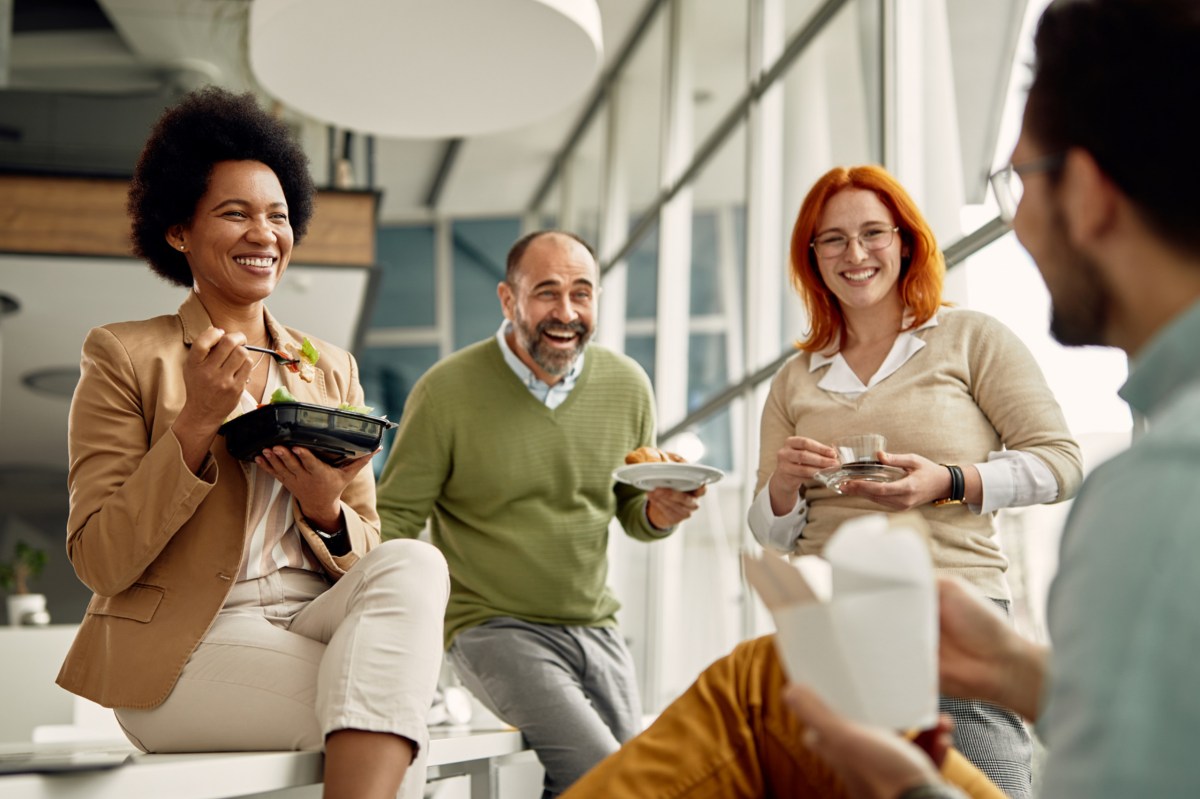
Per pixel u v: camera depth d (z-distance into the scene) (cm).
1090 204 73
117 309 616
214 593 158
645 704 614
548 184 977
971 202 319
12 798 116
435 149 919
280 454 158
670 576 591
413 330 1060
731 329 565
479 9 260
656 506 258
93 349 167
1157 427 65
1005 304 290
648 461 244
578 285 266
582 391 270
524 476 261
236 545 160
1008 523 263
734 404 533
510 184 983
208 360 148
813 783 104
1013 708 88
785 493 215
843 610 71
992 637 88
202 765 134
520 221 1049
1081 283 75
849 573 73
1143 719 57
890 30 385
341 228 564
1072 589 64
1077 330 77
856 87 424
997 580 200
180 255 188
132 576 153
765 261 525
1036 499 196
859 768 69
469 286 1057
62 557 1084
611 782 106
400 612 151
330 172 630
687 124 667
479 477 261
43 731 352
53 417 867
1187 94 69
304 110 283
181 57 804
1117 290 73
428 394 265
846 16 441
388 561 156
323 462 163
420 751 148
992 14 318
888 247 217
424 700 147
